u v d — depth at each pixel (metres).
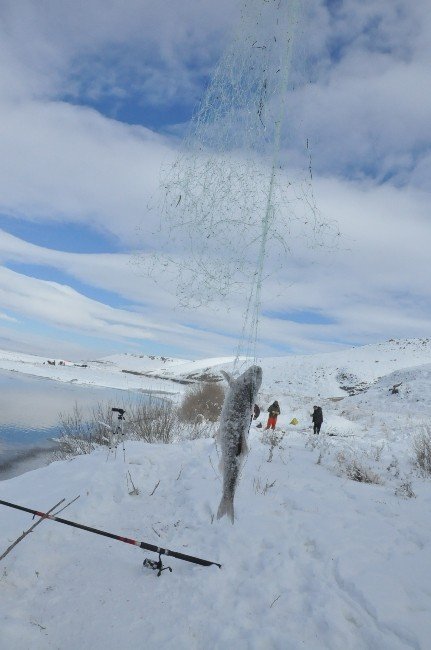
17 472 12.27
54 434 17.17
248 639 3.53
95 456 8.62
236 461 2.04
